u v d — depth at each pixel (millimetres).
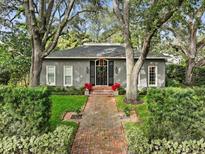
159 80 27594
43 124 8500
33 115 8367
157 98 8219
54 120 13398
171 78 33094
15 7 20141
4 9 19891
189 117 8039
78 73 27844
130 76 19578
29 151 7520
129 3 19172
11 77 26922
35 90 8492
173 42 28562
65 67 27828
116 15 19906
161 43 28047
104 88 26547
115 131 11695
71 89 26578
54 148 7410
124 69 27719
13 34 23203
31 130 8352
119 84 25719
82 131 11711
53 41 17953
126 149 9164
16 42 24750
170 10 16438
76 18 23641
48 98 8836
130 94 19422
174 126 8070
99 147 9477
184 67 33000
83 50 29422
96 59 27609
